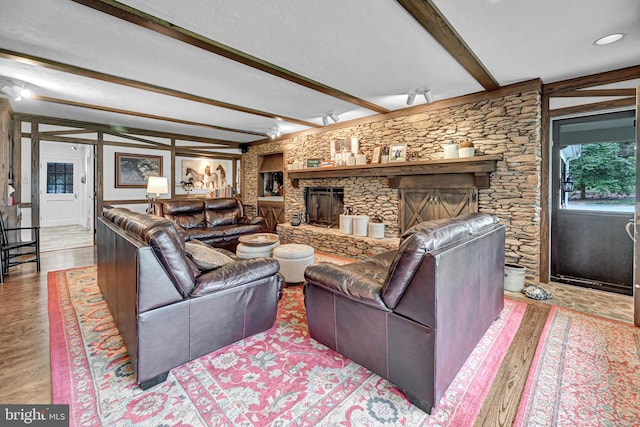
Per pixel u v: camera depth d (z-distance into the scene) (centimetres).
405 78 327
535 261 338
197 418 151
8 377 181
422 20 211
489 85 341
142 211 635
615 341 225
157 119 528
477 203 379
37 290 329
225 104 428
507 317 268
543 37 238
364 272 232
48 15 209
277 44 251
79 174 873
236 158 799
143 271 169
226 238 517
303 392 171
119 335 232
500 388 174
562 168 353
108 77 321
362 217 492
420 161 407
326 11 204
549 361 200
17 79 335
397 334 168
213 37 239
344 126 539
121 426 146
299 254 354
